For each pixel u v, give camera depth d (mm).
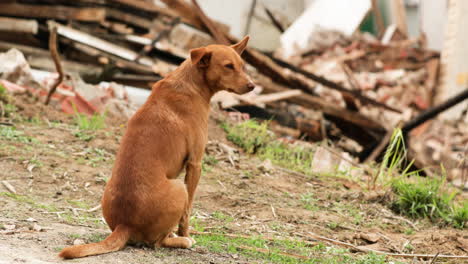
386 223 6141
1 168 5891
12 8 12344
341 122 13891
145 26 13742
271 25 22078
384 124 13766
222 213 5762
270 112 12312
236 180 6996
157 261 3441
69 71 12289
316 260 4316
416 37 25562
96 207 5262
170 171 3818
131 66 12477
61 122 8477
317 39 21656
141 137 3760
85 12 12562
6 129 7301
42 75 12023
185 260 3596
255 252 4289
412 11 28438
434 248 5352
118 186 3650
